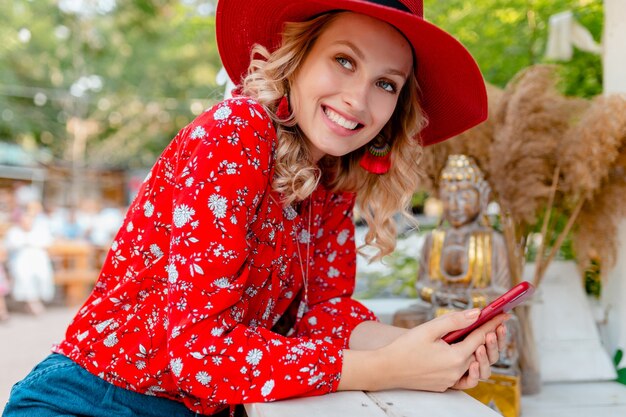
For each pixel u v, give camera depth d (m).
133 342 1.13
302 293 1.39
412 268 2.99
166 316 1.08
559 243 1.82
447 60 1.25
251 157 1.07
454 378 1.06
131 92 13.31
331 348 1.07
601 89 2.72
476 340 1.08
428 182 1.92
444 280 1.81
